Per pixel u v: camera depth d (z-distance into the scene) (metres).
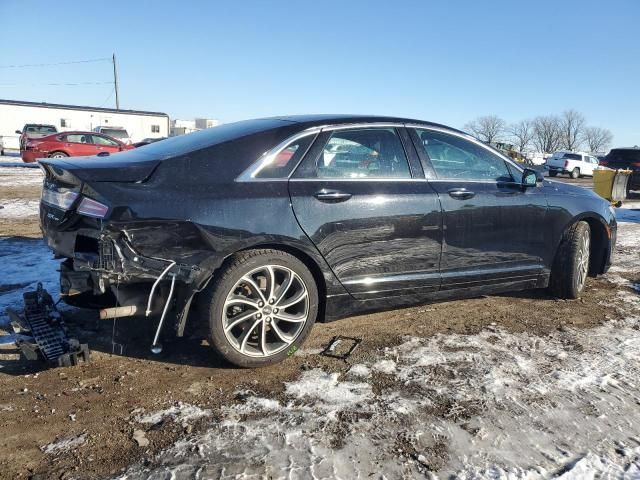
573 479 2.26
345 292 3.50
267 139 3.31
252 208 3.08
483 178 4.16
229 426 2.60
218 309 3.02
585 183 24.70
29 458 2.32
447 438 2.55
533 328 4.05
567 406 2.87
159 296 2.94
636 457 2.43
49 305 3.57
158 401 2.83
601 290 5.18
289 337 3.30
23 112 38.22
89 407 2.75
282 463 2.32
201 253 2.95
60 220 3.09
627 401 2.95
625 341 3.82
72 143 19.78
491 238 4.10
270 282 3.18
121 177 2.90
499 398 2.94
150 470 2.25
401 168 3.75
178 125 51.78
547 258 4.51
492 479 2.26
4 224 8.01
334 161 3.49
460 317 4.27
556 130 82.69
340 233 3.38
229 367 3.25
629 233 8.88
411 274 3.75
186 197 2.94
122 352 3.41
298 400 2.87
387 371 3.24
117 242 2.81
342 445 2.46
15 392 2.87
